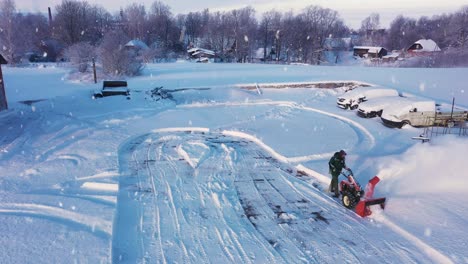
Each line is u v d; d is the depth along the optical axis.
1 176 12.18
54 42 72.81
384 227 9.04
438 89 29.94
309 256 7.85
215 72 42.47
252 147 16.44
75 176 12.25
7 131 18.25
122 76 38.91
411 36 95.75
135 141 17.31
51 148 15.48
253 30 79.44
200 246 8.23
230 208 10.19
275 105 27.31
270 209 10.15
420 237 8.26
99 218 9.14
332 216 9.73
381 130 19.30
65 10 75.88
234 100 28.20
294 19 79.88
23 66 58.12
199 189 11.53
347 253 7.95
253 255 7.89
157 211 9.95
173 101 27.23
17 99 26.73
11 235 8.24
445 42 80.94
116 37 44.69
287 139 17.27
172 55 76.06
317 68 47.47
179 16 98.00
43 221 8.95
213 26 85.31
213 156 14.96
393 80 34.56
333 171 10.80
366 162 13.41
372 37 105.44
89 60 44.69
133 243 8.30
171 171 13.17
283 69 45.84
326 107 26.11
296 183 12.08
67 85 35.34
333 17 84.25
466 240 8.07
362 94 25.25
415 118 19.83
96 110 23.61
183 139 17.77
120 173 12.86
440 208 9.62
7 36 63.06
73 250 7.67
